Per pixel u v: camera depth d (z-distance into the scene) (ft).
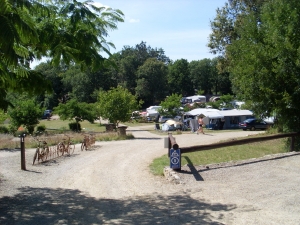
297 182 27.30
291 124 48.26
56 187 30.04
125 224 18.70
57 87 252.83
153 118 185.98
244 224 18.01
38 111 98.32
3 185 30.66
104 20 22.21
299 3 47.01
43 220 19.75
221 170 33.81
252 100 49.67
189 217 19.74
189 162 44.27
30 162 45.34
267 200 22.74
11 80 19.08
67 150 54.95
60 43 19.26
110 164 43.93
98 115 137.28
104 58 21.81
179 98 162.61
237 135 93.04
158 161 45.60
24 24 13.92
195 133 107.96
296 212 19.86
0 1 13.24
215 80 331.77
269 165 34.55
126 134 91.81
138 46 356.18
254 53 48.26
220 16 105.09
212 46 108.68
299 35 46.24
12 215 20.88
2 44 12.94
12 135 86.74
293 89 46.44
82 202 24.35
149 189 28.68
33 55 21.35
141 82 270.05
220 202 22.93
